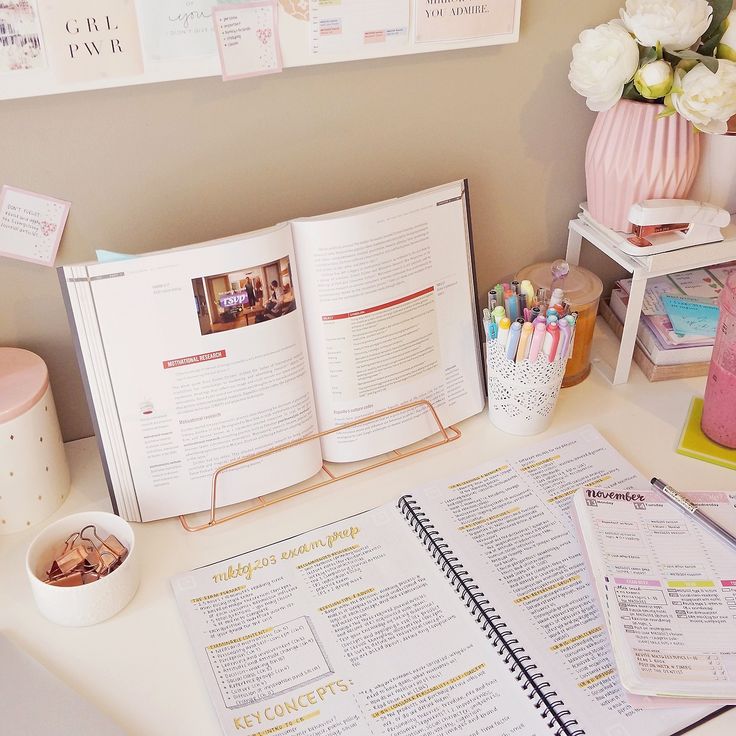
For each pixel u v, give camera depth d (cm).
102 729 69
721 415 96
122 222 91
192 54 83
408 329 96
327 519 91
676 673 71
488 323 95
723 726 70
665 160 96
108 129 85
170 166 90
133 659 77
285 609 81
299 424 93
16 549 87
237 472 91
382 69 93
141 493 89
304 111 92
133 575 81
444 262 96
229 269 84
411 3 89
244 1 83
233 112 89
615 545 83
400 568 85
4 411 82
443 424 101
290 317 89
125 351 84
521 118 104
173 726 71
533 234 114
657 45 92
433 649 77
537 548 85
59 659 77
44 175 85
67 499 93
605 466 95
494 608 79
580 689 72
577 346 105
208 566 85
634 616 76
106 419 86
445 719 71
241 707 72
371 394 96
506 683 74
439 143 101
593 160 101
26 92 79
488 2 93
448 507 90
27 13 76
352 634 78
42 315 93
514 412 99
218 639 78
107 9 78
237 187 94
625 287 117
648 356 110
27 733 69
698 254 101
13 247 88
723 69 92
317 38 88
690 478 95
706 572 81
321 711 72
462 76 98
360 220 89
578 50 95
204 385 87
